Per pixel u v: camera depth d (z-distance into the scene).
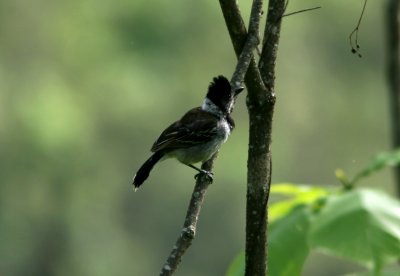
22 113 34.16
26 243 34.88
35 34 35.12
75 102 34.50
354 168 38.59
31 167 34.38
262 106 3.77
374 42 38.28
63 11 34.72
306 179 38.03
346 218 3.84
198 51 33.94
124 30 33.50
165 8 33.00
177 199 37.66
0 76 34.19
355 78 38.50
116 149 35.94
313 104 38.38
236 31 3.86
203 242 36.69
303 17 37.34
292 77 38.16
